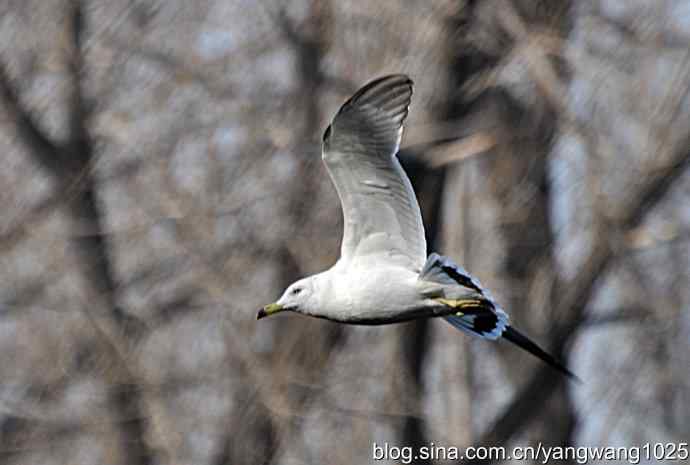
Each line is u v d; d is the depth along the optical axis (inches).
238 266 682.8
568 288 757.9
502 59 703.7
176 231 687.7
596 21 712.4
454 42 701.3
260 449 669.3
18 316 682.8
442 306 429.7
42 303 684.1
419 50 705.6
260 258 686.5
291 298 439.2
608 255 735.7
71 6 746.8
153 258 697.0
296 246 684.1
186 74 729.0
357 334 710.5
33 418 675.4
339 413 690.8
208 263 681.6
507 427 770.8
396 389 725.9
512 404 772.6
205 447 671.8
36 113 747.4
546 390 774.5
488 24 706.2
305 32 720.3
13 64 749.3
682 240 728.3
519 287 767.1
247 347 674.8
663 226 717.9
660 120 704.4
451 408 788.0
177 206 687.7
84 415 676.1
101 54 746.8
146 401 665.0
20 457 686.5
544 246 768.9
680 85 703.7
